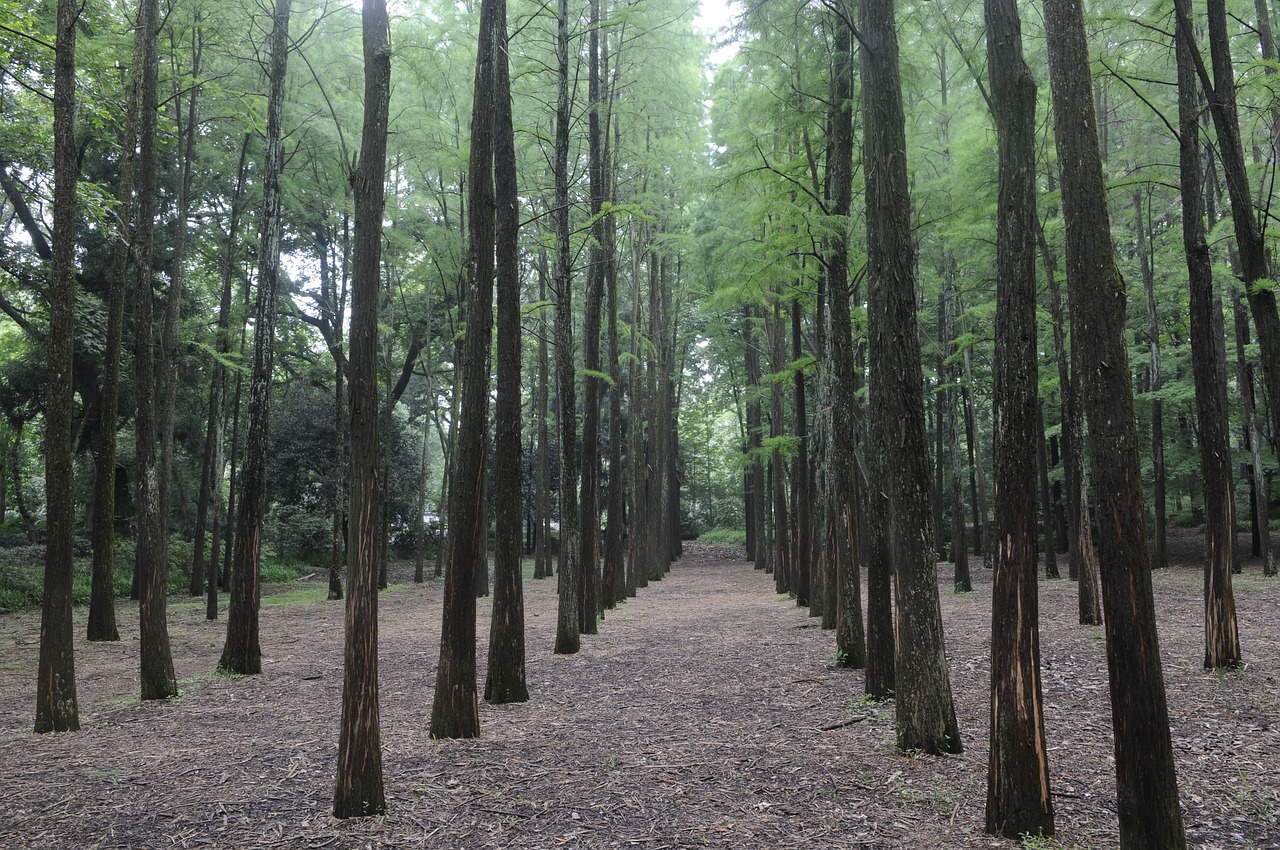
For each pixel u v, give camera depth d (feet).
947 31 28.81
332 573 70.18
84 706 27.04
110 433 41.50
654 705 24.53
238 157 61.82
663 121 54.85
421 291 88.28
